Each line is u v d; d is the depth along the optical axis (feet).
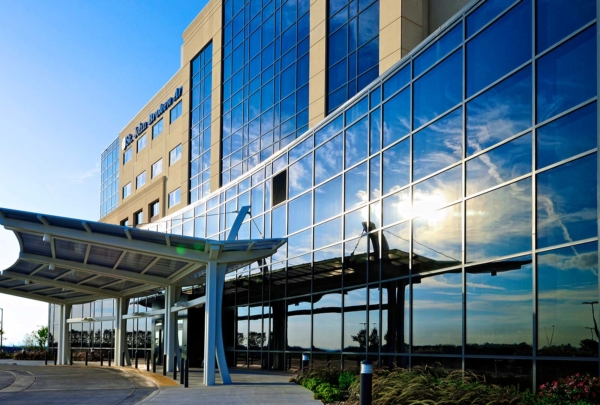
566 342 35.60
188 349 97.81
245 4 110.01
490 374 41.81
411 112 54.95
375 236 59.47
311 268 72.13
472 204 45.42
